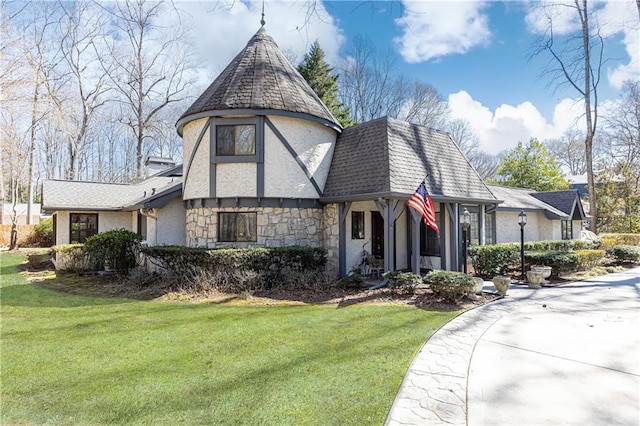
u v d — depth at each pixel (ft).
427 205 34.06
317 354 18.40
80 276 44.91
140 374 16.14
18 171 94.79
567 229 73.20
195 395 14.19
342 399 13.84
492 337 21.08
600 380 15.47
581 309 27.73
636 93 84.48
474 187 45.34
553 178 97.35
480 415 12.76
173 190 45.50
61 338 21.13
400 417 12.61
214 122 39.55
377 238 45.78
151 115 101.45
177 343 20.16
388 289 34.37
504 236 60.34
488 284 38.65
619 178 89.35
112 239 42.88
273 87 40.98
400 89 116.26
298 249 36.52
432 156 43.55
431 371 16.38
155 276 38.19
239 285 34.19
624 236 76.64
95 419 12.58
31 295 33.88
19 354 18.63
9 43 62.90
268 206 39.47
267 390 14.55
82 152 138.62
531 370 16.51
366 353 18.53
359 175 39.22
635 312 26.73
